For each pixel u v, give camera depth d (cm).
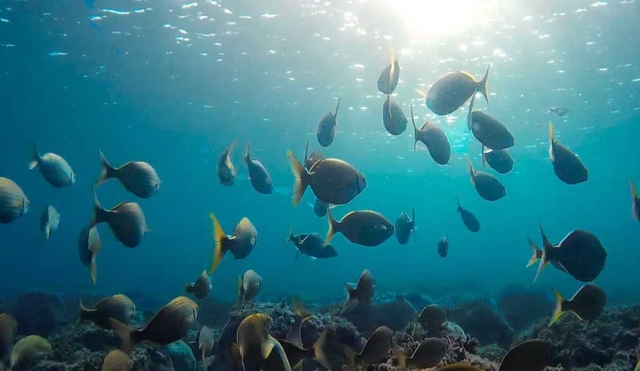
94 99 2562
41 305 1355
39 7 1593
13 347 477
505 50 1741
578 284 3497
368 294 554
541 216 10525
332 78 2114
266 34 1725
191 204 7662
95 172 4431
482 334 1009
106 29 1741
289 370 292
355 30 1653
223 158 650
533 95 2270
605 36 1630
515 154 3891
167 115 2831
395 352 422
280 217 9181
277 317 660
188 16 1631
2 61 2053
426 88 2095
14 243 10456
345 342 620
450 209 8556
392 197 6794
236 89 2331
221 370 598
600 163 4353
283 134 3177
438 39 1670
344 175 420
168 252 11588
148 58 1986
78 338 652
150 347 618
